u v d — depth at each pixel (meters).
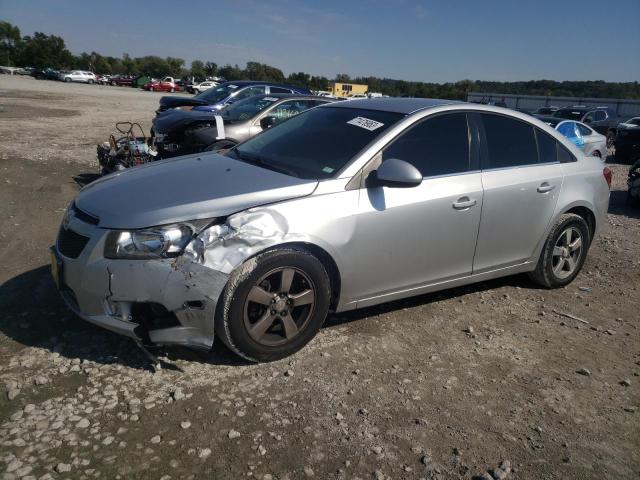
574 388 3.30
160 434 2.65
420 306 4.34
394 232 3.62
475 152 4.13
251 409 2.88
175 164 3.99
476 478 2.50
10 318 3.69
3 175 8.34
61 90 38.88
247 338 3.16
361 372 3.31
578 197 4.70
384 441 2.71
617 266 5.74
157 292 2.95
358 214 3.45
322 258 3.44
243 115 8.79
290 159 3.85
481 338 3.88
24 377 3.04
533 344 3.84
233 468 2.46
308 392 3.06
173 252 2.96
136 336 3.01
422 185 3.76
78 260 3.07
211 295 2.99
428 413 2.96
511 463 2.62
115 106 26.58
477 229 4.07
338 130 4.00
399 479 2.47
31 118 17.84
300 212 3.26
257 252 3.09
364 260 3.54
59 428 2.64
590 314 4.43
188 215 3.03
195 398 2.94
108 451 2.51
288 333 3.33
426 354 3.59
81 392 2.93
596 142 13.08
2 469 2.36
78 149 11.62
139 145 7.77
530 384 3.32
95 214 3.16
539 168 4.48
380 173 3.46
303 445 2.64
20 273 4.50
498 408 3.05
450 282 4.11
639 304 4.71
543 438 2.82
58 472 2.37
